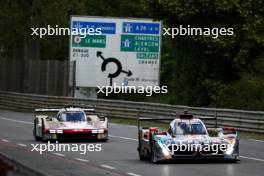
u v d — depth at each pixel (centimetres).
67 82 11806
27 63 13225
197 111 8188
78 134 6203
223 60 10212
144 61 11512
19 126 8519
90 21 11406
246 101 8350
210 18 9962
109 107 10019
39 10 14912
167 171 4050
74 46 11375
